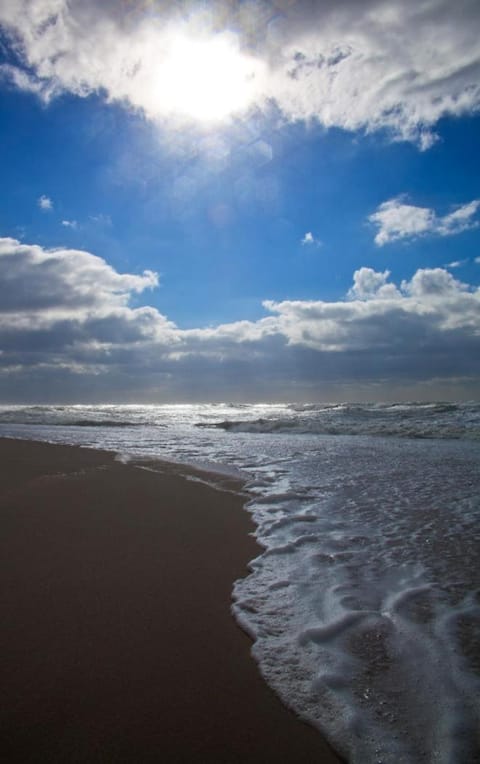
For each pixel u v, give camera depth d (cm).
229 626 262
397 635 251
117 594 302
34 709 192
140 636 251
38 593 303
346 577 332
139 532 433
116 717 188
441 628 257
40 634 252
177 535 425
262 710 193
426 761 165
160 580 326
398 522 466
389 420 1738
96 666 222
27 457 900
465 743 173
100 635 251
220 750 172
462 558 365
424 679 212
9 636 250
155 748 172
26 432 1606
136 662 226
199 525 457
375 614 276
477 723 183
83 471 745
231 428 1758
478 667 220
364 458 911
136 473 728
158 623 265
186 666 224
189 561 362
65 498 564
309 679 213
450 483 654
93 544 399
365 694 203
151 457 909
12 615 274
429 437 1360
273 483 657
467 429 1397
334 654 234
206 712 192
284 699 200
